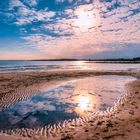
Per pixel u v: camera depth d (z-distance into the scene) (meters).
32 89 15.20
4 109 9.63
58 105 10.53
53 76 25.66
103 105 10.39
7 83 17.94
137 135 5.83
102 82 20.72
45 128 7.02
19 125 7.38
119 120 7.44
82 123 7.43
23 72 32.38
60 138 5.95
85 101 11.48
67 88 16.42
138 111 8.60
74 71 35.72
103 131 6.34
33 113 8.98
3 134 6.35
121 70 39.75
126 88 15.93
